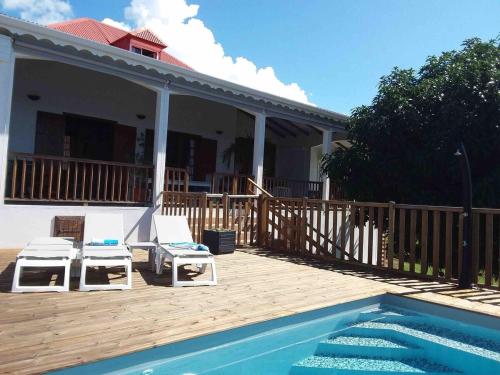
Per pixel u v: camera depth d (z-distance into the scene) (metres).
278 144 15.68
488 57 9.30
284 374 3.49
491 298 4.87
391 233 6.43
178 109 12.45
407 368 3.69
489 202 8.41
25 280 5.12
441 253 9.19
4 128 7.00
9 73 7.01
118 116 11.22
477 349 3.85
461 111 8.82
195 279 5.54
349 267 6.79
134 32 16.00
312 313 4.25
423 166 9.11
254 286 5.22
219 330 3.51
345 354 4.02
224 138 13.78
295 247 8.00
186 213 8.58
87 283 5.08
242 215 9.32
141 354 3.06
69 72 10.30
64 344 3.07
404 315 4.75
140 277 5.55
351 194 10.30
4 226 7.17
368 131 9.98
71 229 7.65
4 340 3.12
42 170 7.73
